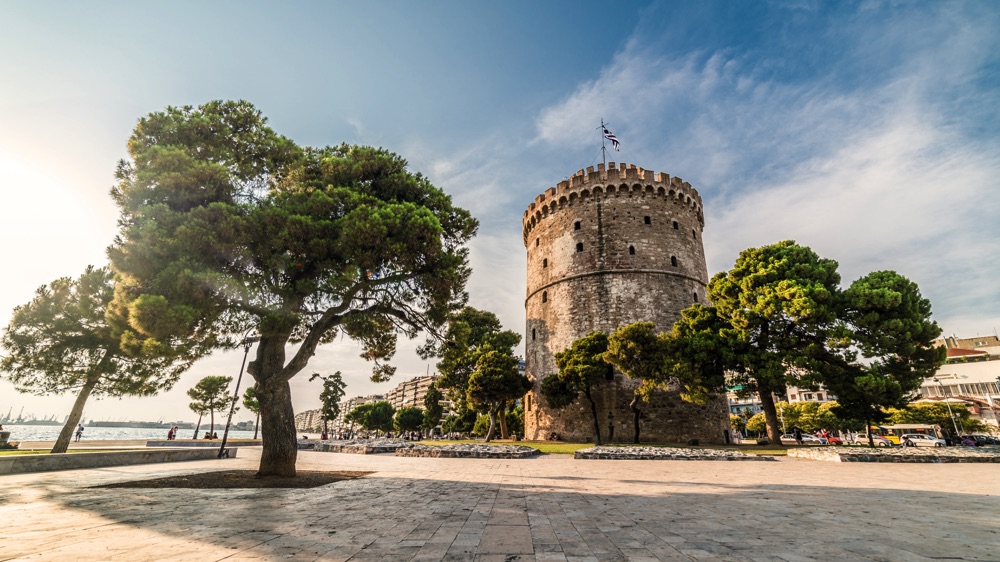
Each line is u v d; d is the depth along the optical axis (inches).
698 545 232.4
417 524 285.0
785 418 2851.9
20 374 815.7
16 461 594.9
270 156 603.8
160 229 452.4
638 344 1237.1
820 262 1235.2
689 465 756.6
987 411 2564.0
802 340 1151.0
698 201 1840.6
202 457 912.9
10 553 208.5
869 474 607.5
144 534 252.8
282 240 512.7
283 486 476.7
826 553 214.8
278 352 577.6
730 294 1274.6
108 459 721.0
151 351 449.7
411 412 3494.1
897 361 1114.7
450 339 706.2
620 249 1633.9
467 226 710.5
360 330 652.1
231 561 198.2
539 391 1673.2
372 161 649.0
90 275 836.6
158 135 541.0
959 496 404.8
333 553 214.4
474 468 697.6
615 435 1433.3
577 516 314.0
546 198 1847.9
